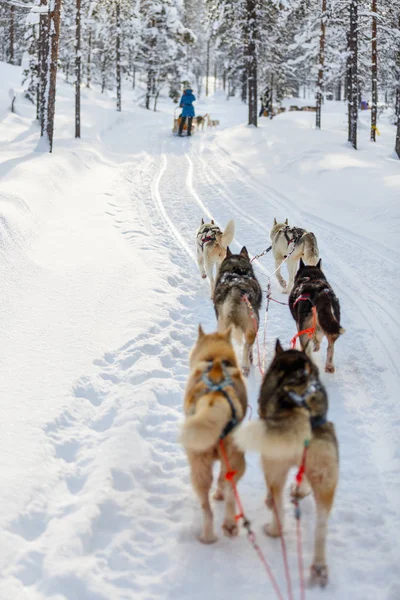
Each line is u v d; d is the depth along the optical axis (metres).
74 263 10.65
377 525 4.52
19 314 8.06
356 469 5.23
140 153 26.02
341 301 9.45
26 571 3.87
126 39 41.41
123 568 4.05
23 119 28.55
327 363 7.07
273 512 4.30
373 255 11.57
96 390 6.47
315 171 19.52
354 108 25.81
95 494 4.66
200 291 10.23
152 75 46.88
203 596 3.82
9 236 10.31
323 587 3.84
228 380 4.41
